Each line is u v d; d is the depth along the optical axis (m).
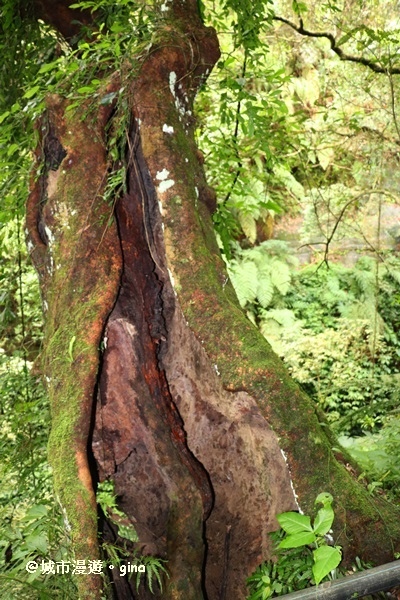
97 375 2.38
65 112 2.56
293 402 2.13
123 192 2.52
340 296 7.36
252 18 2.98
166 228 2.35
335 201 6.41
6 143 3.13
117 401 2.47
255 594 2.25
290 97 6.90
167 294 2.58
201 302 2.25
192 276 2.29
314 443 2.13
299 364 6.07
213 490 2.63
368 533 2.14
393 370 6.63
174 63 2.55
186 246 2.32
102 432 2.47
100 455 2.47
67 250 2.42
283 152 4.43
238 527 2.65
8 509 3.24
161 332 2.61
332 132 5.26
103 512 2.52
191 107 2.67
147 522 2.52
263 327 7.25
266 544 2.59
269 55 6.07
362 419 3.98
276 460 2.48
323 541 2.05
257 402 2.13
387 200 6.17
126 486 2.51
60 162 2.64
